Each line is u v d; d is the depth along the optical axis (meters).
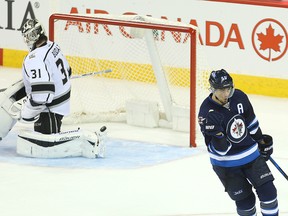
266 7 31.72
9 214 19.25
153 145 25.47
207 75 27.00
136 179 22.00
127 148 25.12
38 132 24.03
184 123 27.03
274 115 29.62
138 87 32.00
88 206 19.84
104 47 32.75
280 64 31.95
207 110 16.77
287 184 21.61
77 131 24.09
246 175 17.22
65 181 21.75
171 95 28.02
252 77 32.47
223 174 17.25
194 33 24.95
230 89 16.62
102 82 32.25
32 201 20.19
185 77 30.33
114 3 34.25
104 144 24.03
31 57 23.20
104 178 22.06
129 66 32.84
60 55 23.83
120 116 28.47
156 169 22.94
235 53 32.56
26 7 35.75
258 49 32.19
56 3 35.00
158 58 26.98
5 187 21.23
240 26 32.28
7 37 36.44
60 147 23.83
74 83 30.25
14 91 24.11
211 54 32.97
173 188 21.27
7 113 24.22
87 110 28.91
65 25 30.38
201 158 24.09
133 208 19.73
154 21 26.72
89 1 34.66
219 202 20.17
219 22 32.59
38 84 23.12
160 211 19.55
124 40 32.69
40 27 23.39
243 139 16.92
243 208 17.45
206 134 16.94
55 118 24.08
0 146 25.25
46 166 23.06
